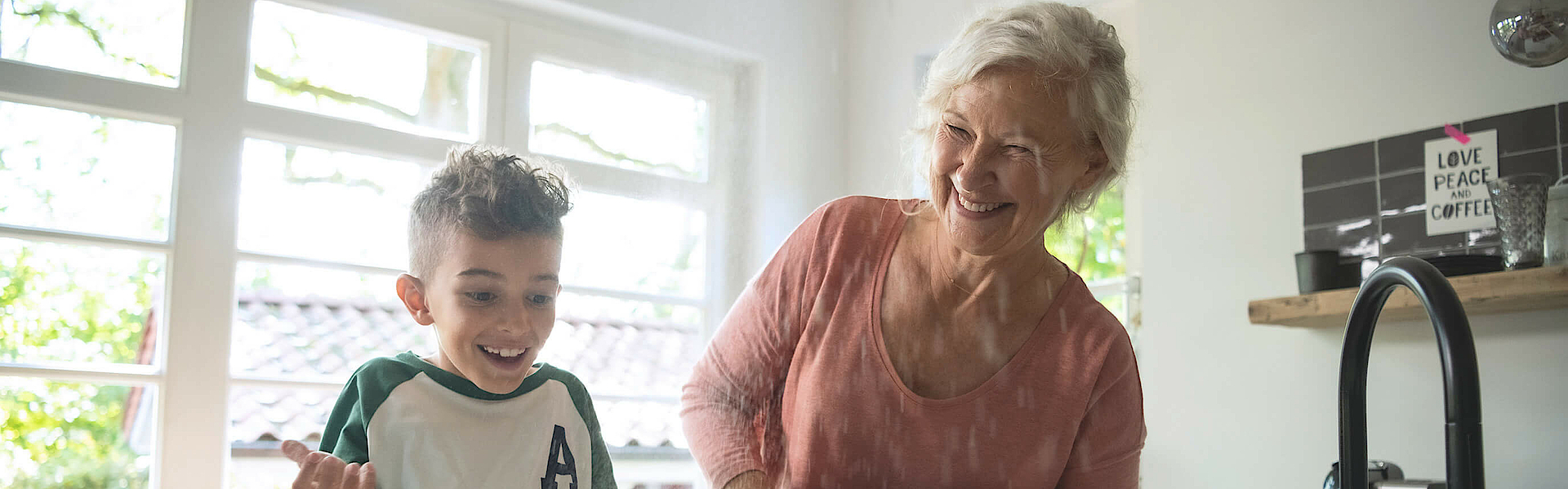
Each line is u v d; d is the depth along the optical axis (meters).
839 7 1.63
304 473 0.58
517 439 0.69
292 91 2.82
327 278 2.60
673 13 1.59
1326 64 1.64
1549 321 1.40
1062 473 0.79
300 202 2.60
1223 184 1.75
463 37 1.73
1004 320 0.76
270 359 2.52
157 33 1.91
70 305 2.30
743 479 0.70
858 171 1.54
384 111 2.94
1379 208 1.55
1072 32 0.66
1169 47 1.85
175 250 1.52
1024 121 0.63
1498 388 1.45
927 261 0.76
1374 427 1.56
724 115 1.48
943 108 0.68
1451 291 0.46
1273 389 1.65
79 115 1.77
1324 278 1.52
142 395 2.40
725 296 1.08
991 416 0.74
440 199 0.67
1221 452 1.70
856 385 0.74
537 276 0.67
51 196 1.75
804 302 0.78
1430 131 1.51
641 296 0.96
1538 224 1.29
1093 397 0.78
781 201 1.43
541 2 1.74
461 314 0.65
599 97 1.58
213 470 1.52
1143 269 1.86
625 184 1.03
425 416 0.66
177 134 1.54
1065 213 0.75
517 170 0.69
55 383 2.31
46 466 2.31
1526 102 1.41
